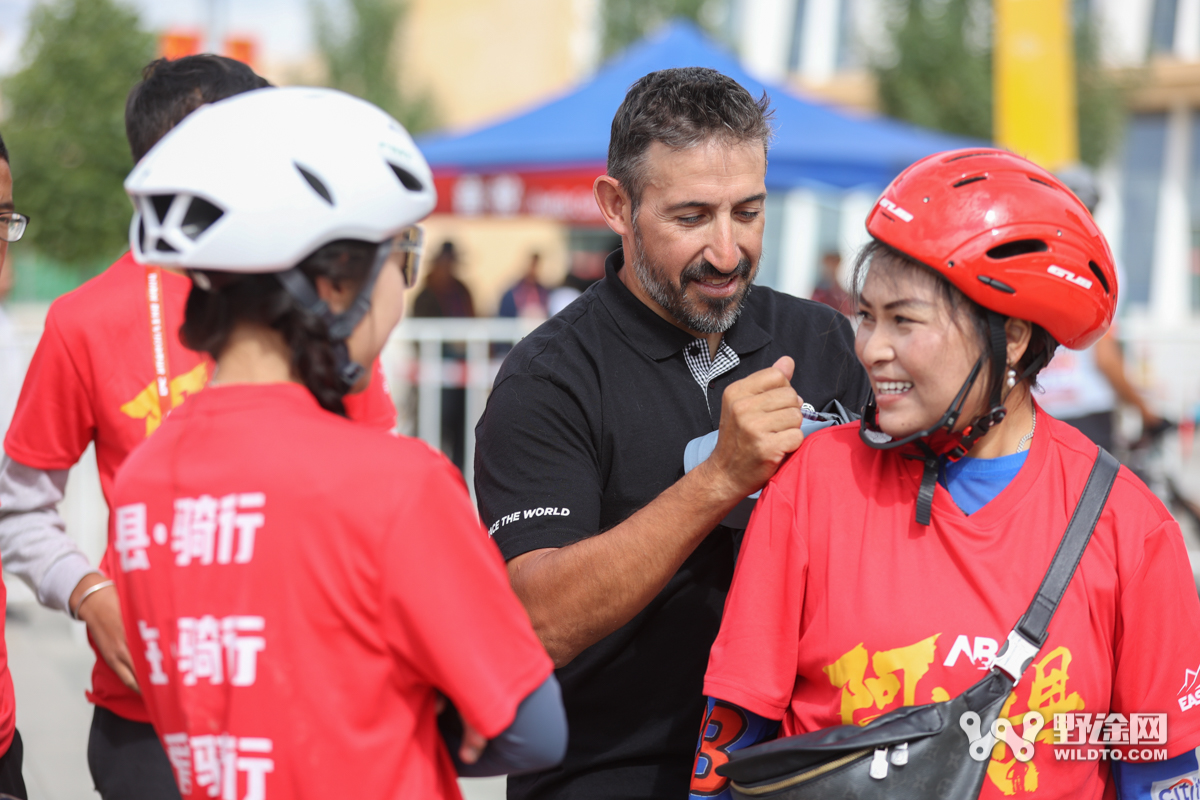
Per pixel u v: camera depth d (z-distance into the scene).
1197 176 15.97
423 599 1.18
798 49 17.62
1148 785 1.44
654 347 1.90
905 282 1.41
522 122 6.57
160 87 1.95
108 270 1.99
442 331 5.52
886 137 6.15
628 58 6.80
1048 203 1.42
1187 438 5.75
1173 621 1.40
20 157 11.04
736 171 1.78
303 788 1.19
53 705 3.92
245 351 1.28
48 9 11.33
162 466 1.28
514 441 1.84
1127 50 15.23
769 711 1.47
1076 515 1.42
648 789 1.85
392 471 1.20
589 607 1.67
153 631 1.28
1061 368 4.34
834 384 2.04
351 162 1.23
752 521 1.55
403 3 19.41
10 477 1.98
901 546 1.45
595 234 17.88
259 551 1.20
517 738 1.27
